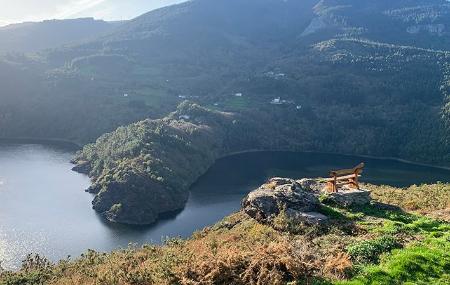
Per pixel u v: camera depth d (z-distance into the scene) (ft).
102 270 74.13
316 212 78.79
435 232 66.85
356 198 84.02
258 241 68.44
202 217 303.27
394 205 84.33
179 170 393.70
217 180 410.11
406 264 55.11
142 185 326.65
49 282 89.45
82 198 336.90
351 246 62.28
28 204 317.42
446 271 54.44
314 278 53.11
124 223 292.81
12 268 211.00
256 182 403.13
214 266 56.65
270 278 52.80
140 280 61.05
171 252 73.00
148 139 415.03
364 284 51.21
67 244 248.52
